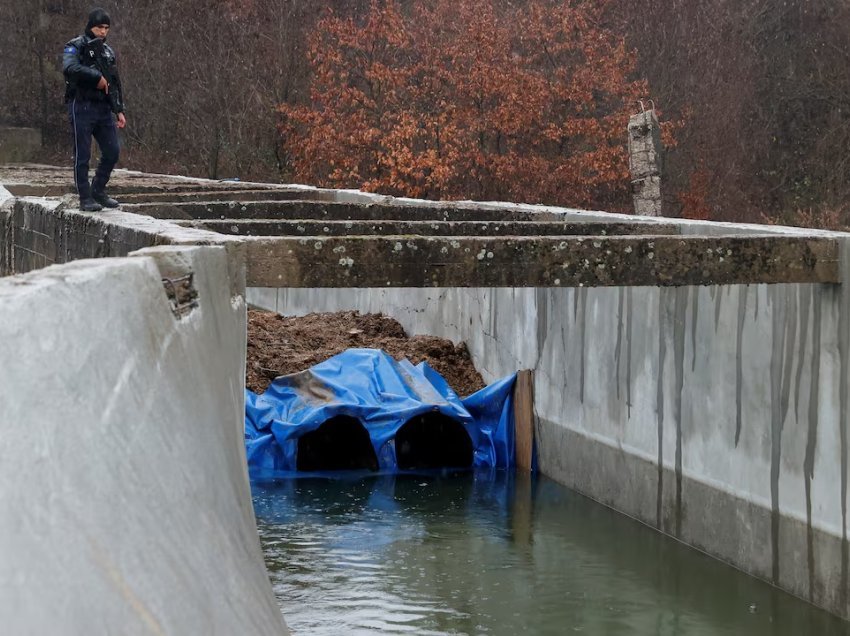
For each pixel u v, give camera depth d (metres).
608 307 12.73
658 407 11.73
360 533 11.47
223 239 6.78
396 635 8.80
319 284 8.03
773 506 9.87
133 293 3.59
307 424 13.91
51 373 2.63
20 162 37.50
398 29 33.56
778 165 36.72
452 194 32.78
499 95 32.50
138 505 2.86
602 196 33.78
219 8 38.56
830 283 8.91
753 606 9.49
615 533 11.66
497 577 10.23
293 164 36.28
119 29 38.59
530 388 14.48
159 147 38.09
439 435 14.87
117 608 2.35
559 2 36.25
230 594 3.34
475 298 16.38
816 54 37.00
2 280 2.87
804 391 9.36
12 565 2.05
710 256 8.70
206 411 4.19
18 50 38.88
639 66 35.22
